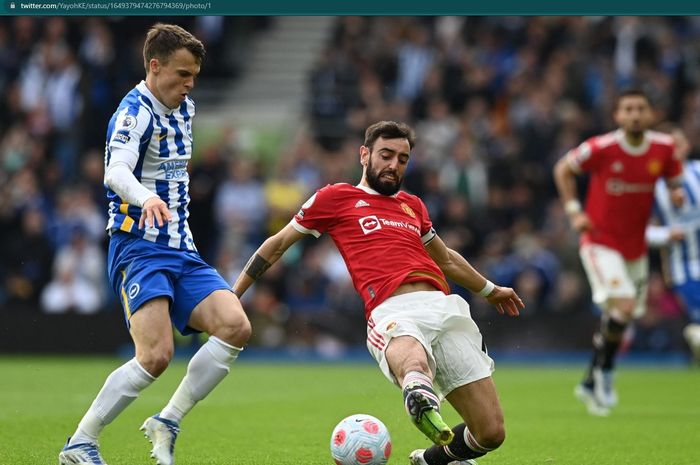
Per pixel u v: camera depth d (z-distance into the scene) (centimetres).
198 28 8894
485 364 2139
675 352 6794
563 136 7550
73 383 4838
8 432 3039
